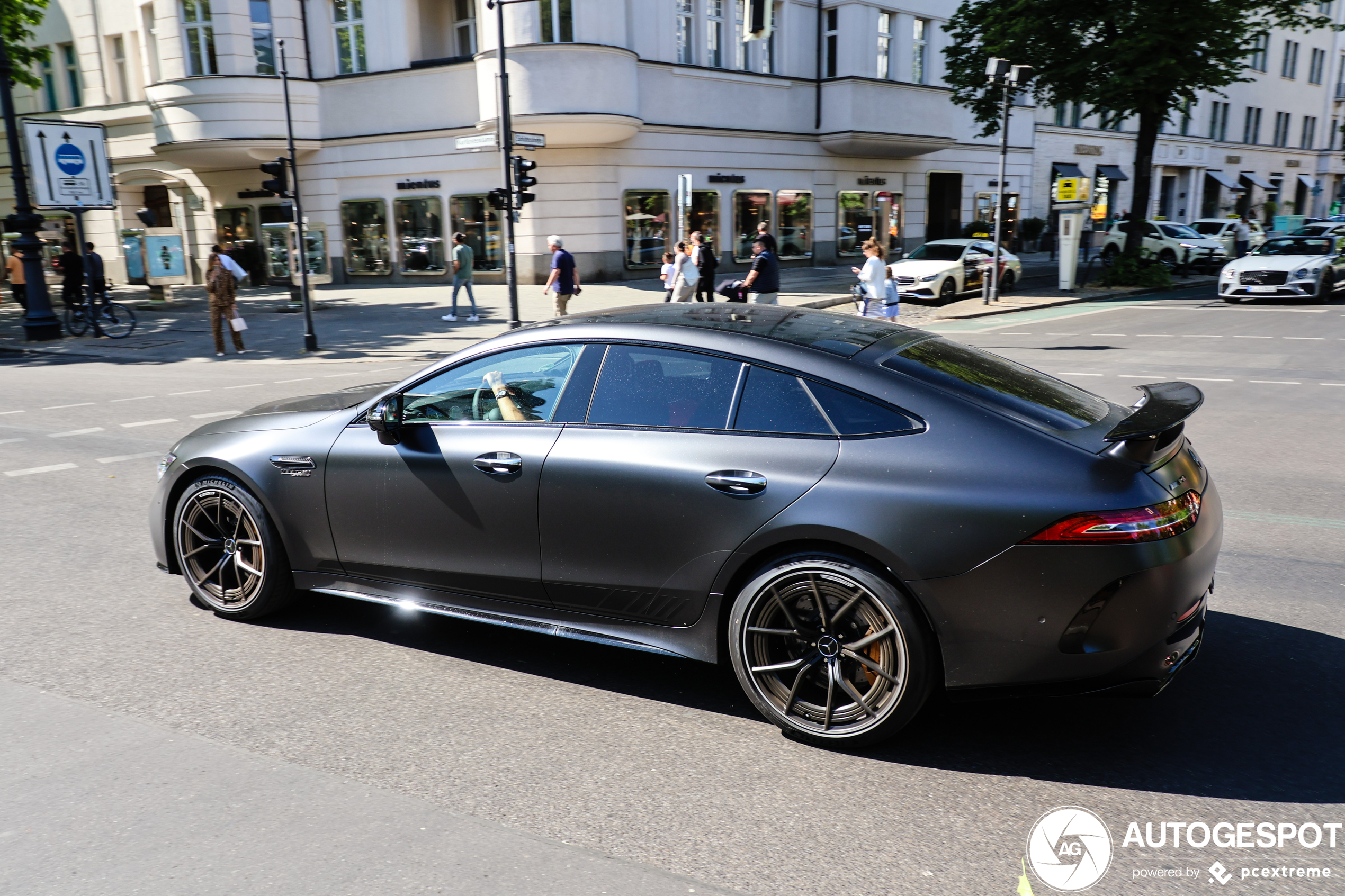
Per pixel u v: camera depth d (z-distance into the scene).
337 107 25.47
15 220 17.27
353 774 3.06
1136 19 21.06
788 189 27.91
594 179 23.53
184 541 4.44
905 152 29.92
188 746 3.24
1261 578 4.82
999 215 20.05
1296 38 51.59
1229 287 19.81
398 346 15.59
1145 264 24.78
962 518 2.96
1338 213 56.25
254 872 2.54
